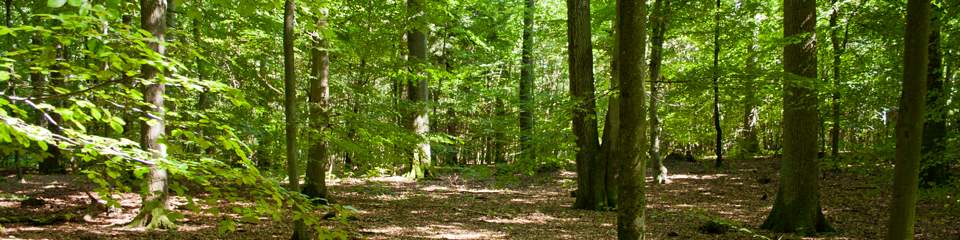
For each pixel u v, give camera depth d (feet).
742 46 56.39
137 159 8.00
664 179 56.08
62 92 8.34
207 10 30.86
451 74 39.22
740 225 31.65
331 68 39.55
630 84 15.02
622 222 15.47
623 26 15.07
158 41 8.84
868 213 36.99
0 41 29.68
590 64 39.81
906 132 13.50
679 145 103.55
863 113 32.81
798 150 30.12
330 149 39.27
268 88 30.96
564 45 76.84
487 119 42.75
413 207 40.37
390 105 38.11
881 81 28.96
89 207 32.01
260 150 29.40
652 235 30.55
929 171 38.27
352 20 34.27
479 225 33.47
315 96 34.73
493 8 72.33
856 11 32.63
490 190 52.49
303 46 40.34
